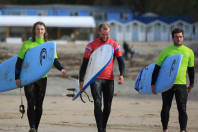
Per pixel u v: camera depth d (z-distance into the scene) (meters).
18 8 185.00
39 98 21.08
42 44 21.00
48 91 41.31
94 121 26.72
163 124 20.91
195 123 26.91
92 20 162.88
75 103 34.97
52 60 20.42
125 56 96.56
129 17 192.88
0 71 22.19
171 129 24.66
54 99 36.94
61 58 82.50
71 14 189.38
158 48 128.25
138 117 28.81
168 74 20.17
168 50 20.70
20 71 20.94
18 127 24.14
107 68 20.17
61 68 21.03
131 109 32.53
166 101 20.77
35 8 185.88
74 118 27.75
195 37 176.75
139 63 82.56
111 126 25.17
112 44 20.52
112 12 191.88
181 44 20.62
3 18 159.62
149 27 180.88
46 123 25.72
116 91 42.41
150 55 106.50
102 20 191.50
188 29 178.62
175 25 179.50
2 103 34.16
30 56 20.89
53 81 48.16
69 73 58.41
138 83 22.92
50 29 162.00
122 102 36.47
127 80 51.31
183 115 20.00
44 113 29.69
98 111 19.64
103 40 20.44
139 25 179.62
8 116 28.09
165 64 20.50
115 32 178.25
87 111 30.92
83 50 108.69
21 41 159.50
